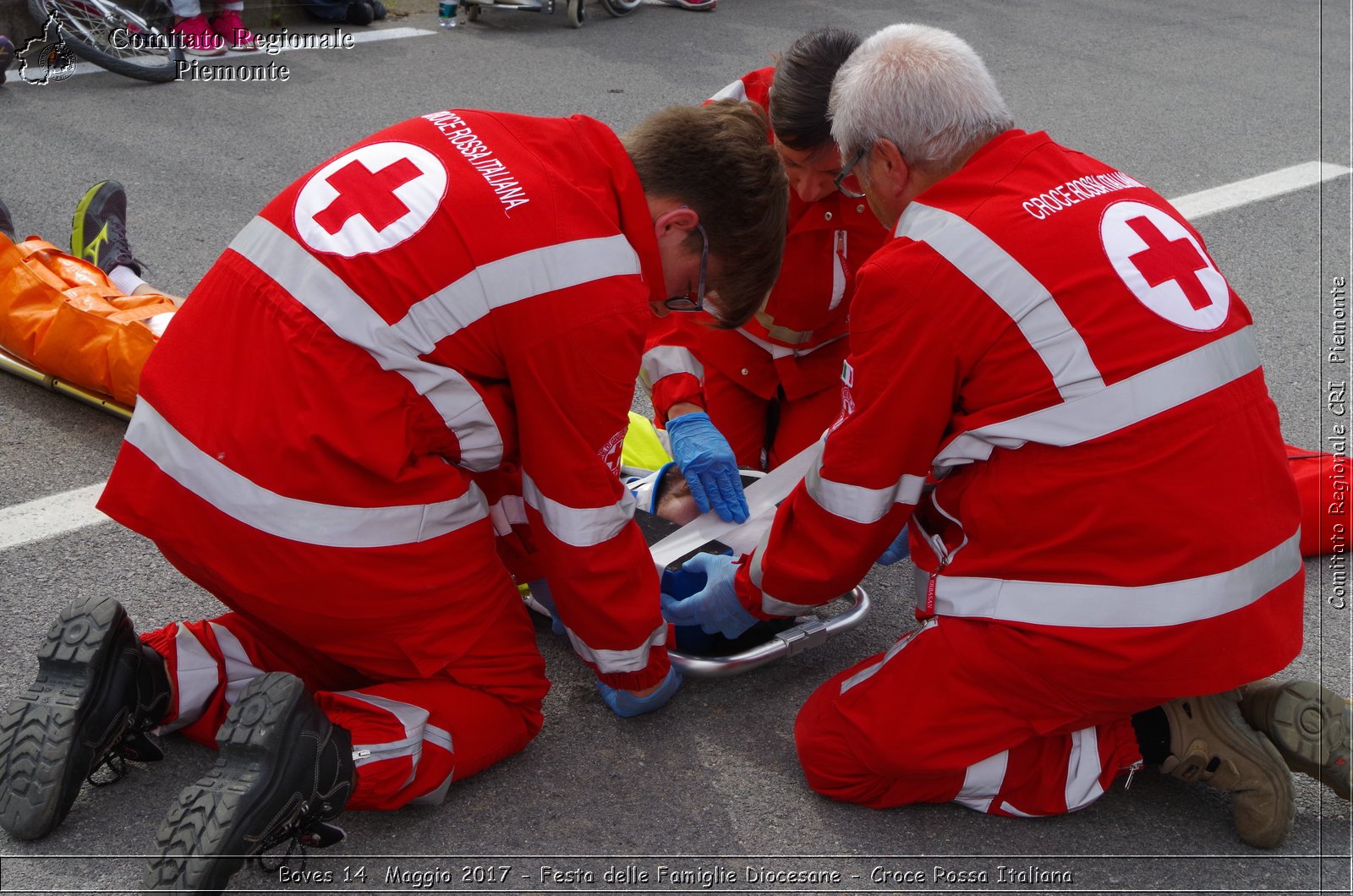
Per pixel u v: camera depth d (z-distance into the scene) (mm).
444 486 1964
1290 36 9086
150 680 1975
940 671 1992
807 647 2469
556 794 2146
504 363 1936
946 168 2006
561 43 7559
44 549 2723
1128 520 1844
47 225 4445
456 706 2039
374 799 1937
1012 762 2027
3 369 3490
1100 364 1847
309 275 1869
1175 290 1889
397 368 1859
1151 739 2041
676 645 2516
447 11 7672
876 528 2080
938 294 1893
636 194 1977
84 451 3145
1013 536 1932
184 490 1893
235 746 1736
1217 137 6570
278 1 7543
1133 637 1866
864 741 2037
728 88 2777
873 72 2006
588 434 1992
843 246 2703
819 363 2898
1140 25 9148
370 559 1912
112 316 3164
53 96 5988
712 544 2682
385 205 1892
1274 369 3955
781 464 2945
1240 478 1869
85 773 1902
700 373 2887
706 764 2236
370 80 6582
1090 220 1909
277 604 1938
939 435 1990
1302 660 2582
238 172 5125
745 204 1986
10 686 2273
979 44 8258
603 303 1911
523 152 1967
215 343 1914
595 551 2074
